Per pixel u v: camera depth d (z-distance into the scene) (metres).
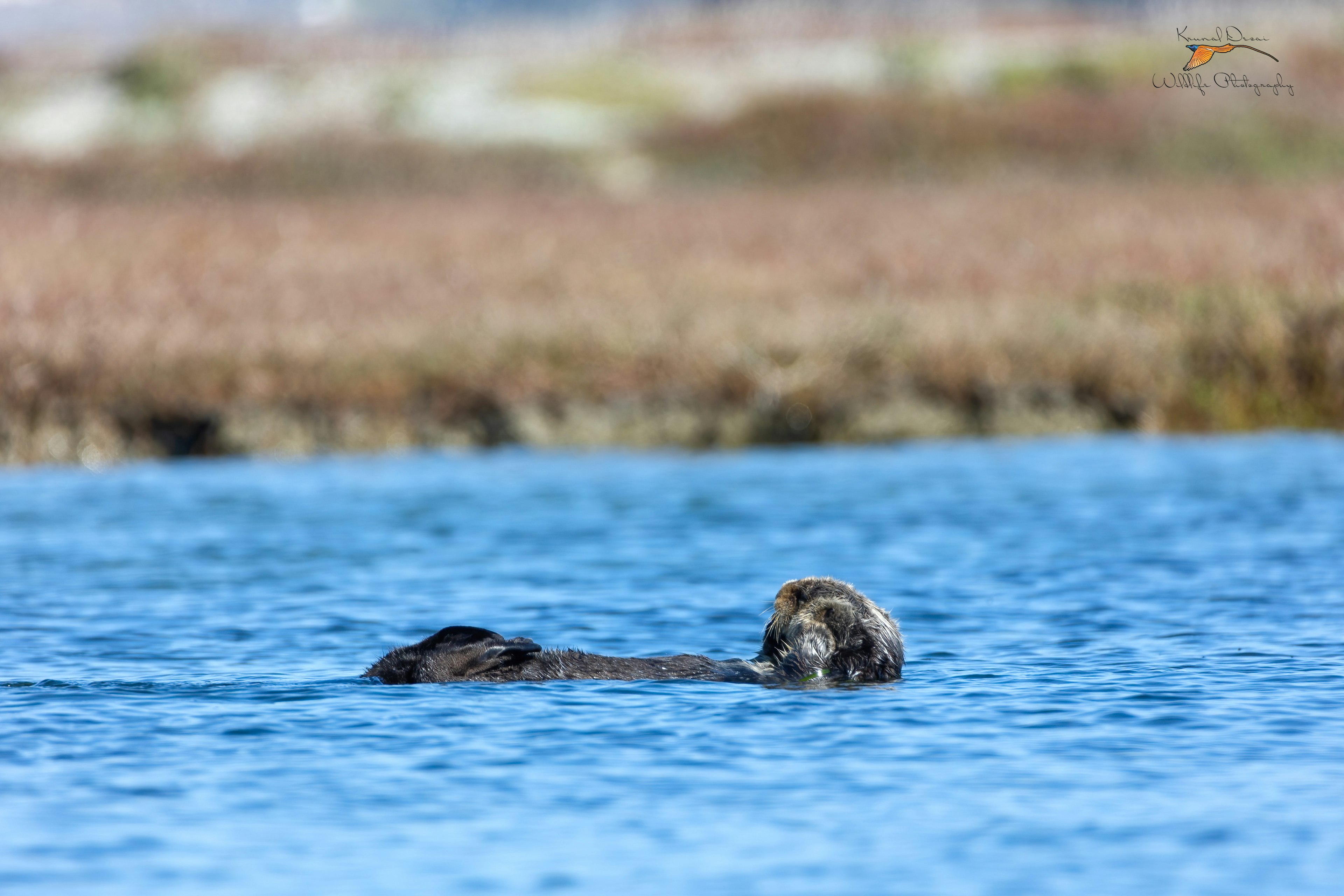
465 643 37.06
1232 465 75.44
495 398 89.50
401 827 27.69
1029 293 99.94
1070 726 33.09
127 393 86.38
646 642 42.19
